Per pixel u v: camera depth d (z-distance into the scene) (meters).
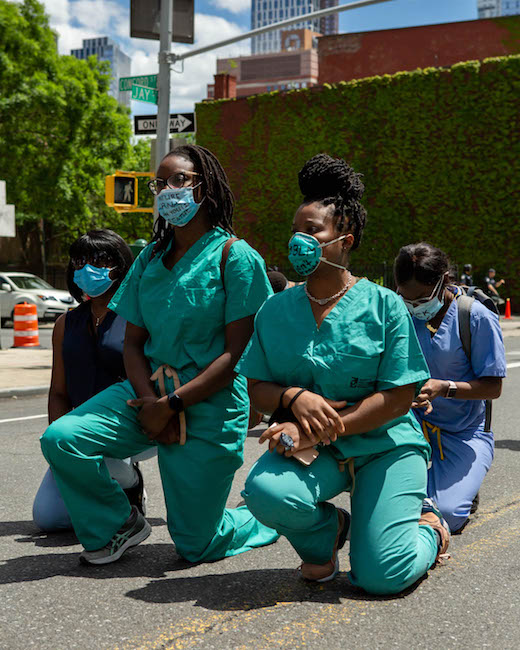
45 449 3.46
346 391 3.11
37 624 2.96
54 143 30.41
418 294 3.91
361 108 31.59
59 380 4.27
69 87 30.25
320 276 3.12
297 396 3.05
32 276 24.38
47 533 4.32
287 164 33.72
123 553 3.78
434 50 37.66
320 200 3.08
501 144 28.70
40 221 37.25
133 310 3.70
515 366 13.35
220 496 3.65
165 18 12.09
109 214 40.34
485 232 29.00
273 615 3.02
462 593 3.27
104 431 3.51
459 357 4.04
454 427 4.20
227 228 3.68
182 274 3.58
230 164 35.12
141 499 4.29
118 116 31.56
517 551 3.88
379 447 3.18
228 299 3.55
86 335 4.14
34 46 29.72
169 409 3.45
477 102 29.08
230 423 3.62
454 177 29.53
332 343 3.10
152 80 12.18
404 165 30.48
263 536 4.08
